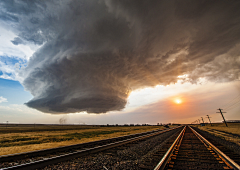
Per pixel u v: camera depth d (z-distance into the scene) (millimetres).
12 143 16844
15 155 6711
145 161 6004
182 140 12867
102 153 8039
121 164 5707
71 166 5691
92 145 11336
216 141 11688
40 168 5422
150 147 9789
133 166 5402
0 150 10070
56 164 5922
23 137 23812
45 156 7547
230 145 9047
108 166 5574
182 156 6344
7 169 4512
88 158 6867
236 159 5824
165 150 8273
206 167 4758
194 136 16562
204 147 8648
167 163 5129
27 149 10367
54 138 21625
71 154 6660
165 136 18141
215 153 6703
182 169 4672
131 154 7652
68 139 20266
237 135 17234
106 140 13531
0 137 24203
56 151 8555
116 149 9297
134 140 13641
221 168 4668
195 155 6559
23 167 4914
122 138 16469
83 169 5344
